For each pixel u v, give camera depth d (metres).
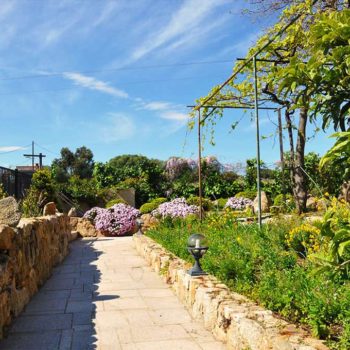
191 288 4.36
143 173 19.44
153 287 5.57
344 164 1.87
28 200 9.42
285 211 9.12
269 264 4.25
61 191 17.27
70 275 6.64
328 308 2.80
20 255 4.61
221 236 6.47
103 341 3.53
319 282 3.26
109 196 18.08
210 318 3.68
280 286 3.50
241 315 3.06
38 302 4.89
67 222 10.12
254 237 5.53
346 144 1.57
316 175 9.68
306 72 1.94
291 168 10.09
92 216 13.27
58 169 29.23
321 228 1.81
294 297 3.20
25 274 4.84
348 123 2.08
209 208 14.70
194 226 8.59
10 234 4.14
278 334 2.58
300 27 7.95
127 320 4.11
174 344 3.42
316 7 7.26
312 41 1.95
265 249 4.74
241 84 10.12
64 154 42.09
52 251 7.21
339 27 1.79
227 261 4.54
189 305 4.43
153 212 11.86
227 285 4.25
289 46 8.52
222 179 18.53
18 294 4.42
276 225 5.89
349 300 2.87
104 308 4.57
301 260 4.54
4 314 3.80
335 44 1.89
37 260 5.67
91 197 17.69
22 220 5.90
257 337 2.70
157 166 20.02
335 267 1.84
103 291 5.40
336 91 1.97
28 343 3.51
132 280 6.08
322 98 2.02
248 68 9.24
